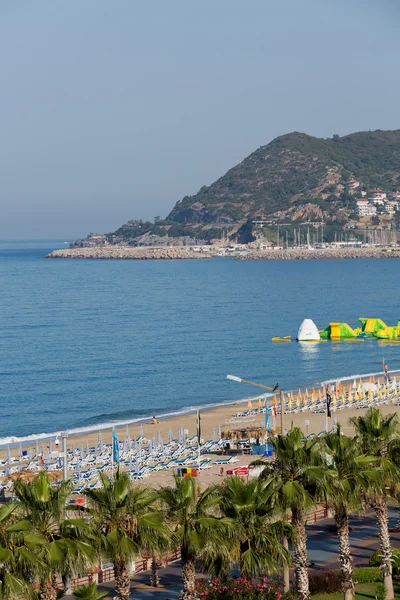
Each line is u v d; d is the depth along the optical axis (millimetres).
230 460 118812
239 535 57406
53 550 50844
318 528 86312
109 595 69188
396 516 89688
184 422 153875
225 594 60125
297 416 152375
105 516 54500
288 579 65125
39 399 179625
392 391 171500
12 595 49188
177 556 79688
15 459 125188
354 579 71625
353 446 64188
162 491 57000
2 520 50938
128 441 127375
